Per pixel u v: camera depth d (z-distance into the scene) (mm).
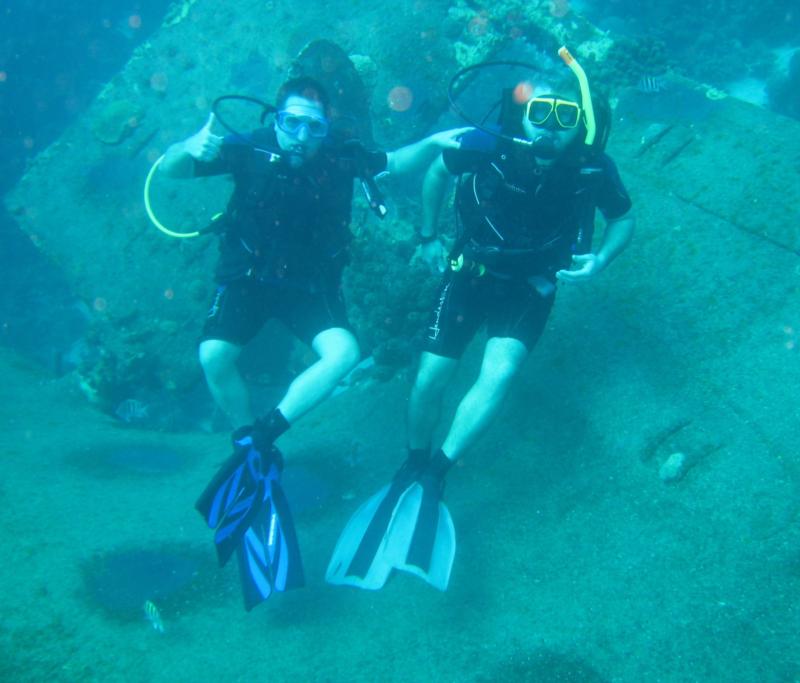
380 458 3615
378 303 4738
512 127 2598
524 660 2137
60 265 5988
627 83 4828
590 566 2494
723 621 2096
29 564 2586
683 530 2498
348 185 2953
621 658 2074
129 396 5824
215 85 6254
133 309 5617
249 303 2965
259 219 2826
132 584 2648
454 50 5738
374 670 2158
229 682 2117
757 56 9625
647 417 3035
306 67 4969
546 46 5594
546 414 3363
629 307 3561
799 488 2449
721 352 3131
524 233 2707
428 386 2840
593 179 2578
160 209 5875
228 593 2678
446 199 5359
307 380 2695
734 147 3979
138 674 2121
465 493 3189
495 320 2848
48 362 9297
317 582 2762
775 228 3461
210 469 3916
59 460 3764
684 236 3695
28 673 2068
